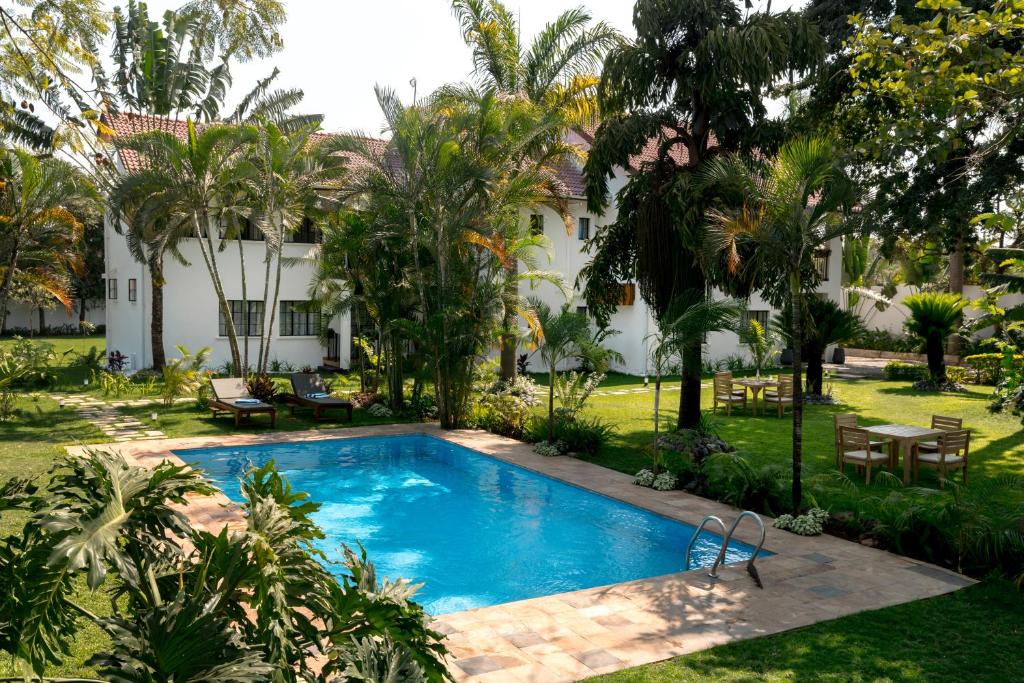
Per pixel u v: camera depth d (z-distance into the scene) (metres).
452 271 17.61
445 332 17.03
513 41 20.30
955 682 5.85
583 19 19.91
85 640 5.95
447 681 4.37
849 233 10.38
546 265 27.03
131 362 24.73
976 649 6.45
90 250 42.44
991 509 10.61
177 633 2.95
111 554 3.00
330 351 27.02
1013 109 8.30
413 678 3.57
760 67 13.02
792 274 10.16
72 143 8.84
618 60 14.37
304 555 3.57
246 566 3.38
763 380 20.23
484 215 17.34
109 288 29.00
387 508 11.70
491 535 10.45
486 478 13.53
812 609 7.36
